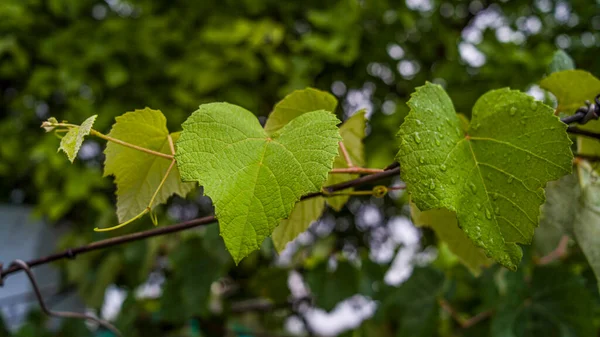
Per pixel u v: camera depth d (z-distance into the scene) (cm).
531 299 56
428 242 91
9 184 105
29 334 80
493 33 91
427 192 30
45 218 107
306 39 90
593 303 53
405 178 30
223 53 95
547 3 101
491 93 34
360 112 42
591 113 36
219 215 28
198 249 73
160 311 73
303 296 87
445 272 71
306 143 30
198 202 109
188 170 29
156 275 98
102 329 84
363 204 109
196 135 30
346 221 110
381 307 76
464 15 109
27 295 93
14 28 99
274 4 101
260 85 100
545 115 32
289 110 38
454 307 78
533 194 31
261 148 30
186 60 96
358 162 43
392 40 99
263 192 29
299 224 41
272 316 96
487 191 32
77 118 95
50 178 97
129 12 106
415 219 43
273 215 29
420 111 31
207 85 92
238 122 31
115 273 84
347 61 91
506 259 30
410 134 30
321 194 36
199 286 72
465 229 30
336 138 30
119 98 100
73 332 83
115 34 97
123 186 37
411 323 67
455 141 32
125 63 99
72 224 106
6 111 107
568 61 44
